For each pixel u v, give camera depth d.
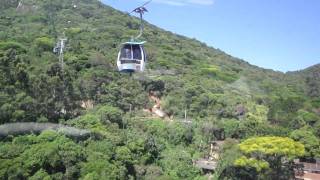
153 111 81.19
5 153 50.44
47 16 127.81
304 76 149.75
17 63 63.19
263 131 75.25
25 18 121.12
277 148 62.00
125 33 124.94
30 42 91.25
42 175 48.09
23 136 53.94
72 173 50.38
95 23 132.38
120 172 53.19
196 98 84.25
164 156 64.50
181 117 79.88
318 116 92.62
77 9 143.25
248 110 88.19
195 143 70.12
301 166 65.44
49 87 63.38
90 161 52.53
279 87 123.12
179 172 62.28
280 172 63.19
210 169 64.56
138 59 40.22
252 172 62.41
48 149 50.56
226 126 74.56
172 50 127.25
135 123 70.25
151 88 86.56
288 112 92.50
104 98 73.94
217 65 130.88
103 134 59.34
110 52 98.62
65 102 65.12
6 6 130.12
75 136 57.38
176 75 99.88
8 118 56.22
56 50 84.69
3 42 82.88
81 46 97.25
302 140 73.62
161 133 70.44
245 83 117.25
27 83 61.91
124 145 60.38
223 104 85.69
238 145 64.06
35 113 59.38
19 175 47.94
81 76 76.56
